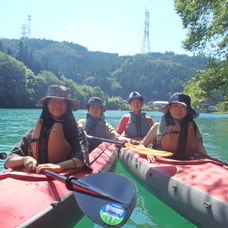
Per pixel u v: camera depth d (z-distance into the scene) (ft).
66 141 6.98
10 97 120.06
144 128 14.14
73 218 5.83
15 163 6.40
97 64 382.42
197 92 28.19
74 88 181.68
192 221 6.43
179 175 7.56
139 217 7.20
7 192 5.12
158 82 303.27
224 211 5.56
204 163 8.35
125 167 11.45
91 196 5.41
